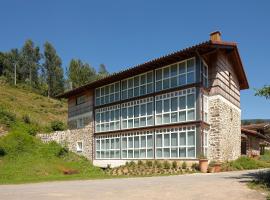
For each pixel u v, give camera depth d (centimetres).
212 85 3014
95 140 3941
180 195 1370
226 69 3253
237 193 1388
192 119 2827
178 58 2956
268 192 1398
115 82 3719
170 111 3019
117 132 3594
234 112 3419
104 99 3884
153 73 3234
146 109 3262
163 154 3028
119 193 1439
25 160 3312
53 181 2181
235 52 3167
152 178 2194
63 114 7375
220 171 2706
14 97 7694
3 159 3275
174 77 3030
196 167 2722
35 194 1438
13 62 10994
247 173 2341
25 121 4850
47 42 10862
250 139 4528
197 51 2803
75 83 10375
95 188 1622
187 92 2891
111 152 3659
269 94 1662
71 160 3741
